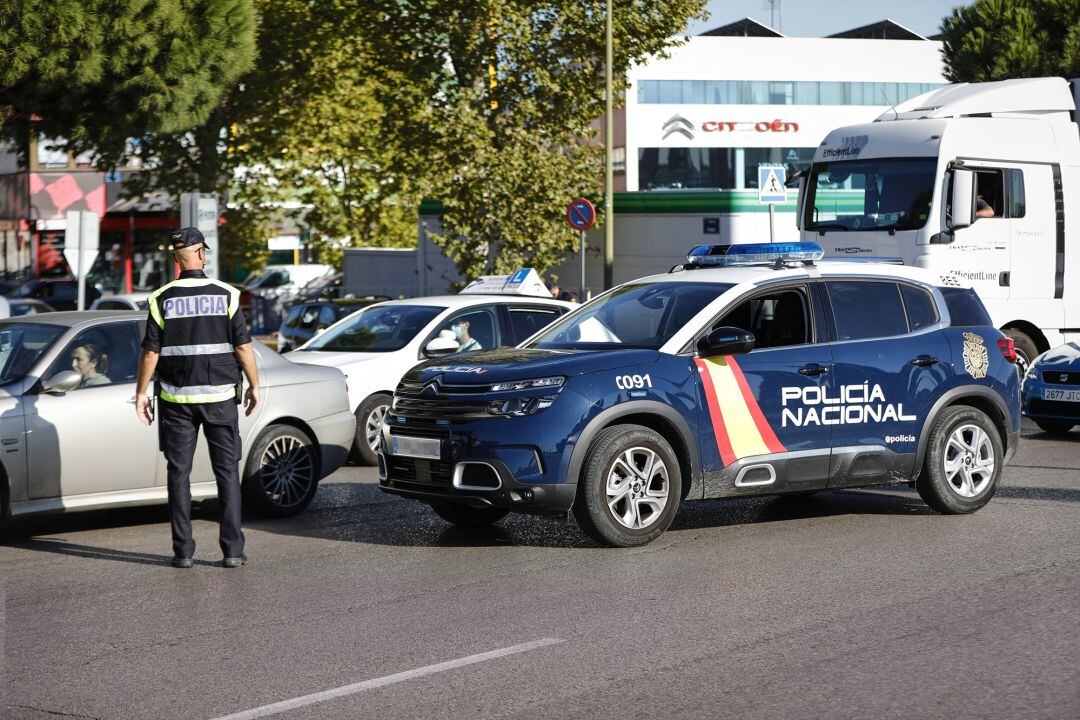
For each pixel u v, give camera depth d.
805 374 8.80
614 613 6.55
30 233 43.91
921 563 7.68
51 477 8.66
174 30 18.16
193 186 31.58
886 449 9.09
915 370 9.23
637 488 8.28
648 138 64.31
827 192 16.97
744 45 64.69
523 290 15.66
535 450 7.94
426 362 8.88
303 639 6.15
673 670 5.52
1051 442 13.95
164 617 6.64
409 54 33.16
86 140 19.47
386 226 41.03
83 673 5.64
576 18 31.17
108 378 9.05
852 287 9.22
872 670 5.47
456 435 8.09
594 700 5.12
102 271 43.88
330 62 34.66
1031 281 16.69
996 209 16.42
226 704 5.17
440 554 8.24
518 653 5.83
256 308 37.62
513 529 9.12
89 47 17.62
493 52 31.08
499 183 28.38
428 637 6.14
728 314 8.72
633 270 31.69
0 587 7.42
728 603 6.73
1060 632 6.05
